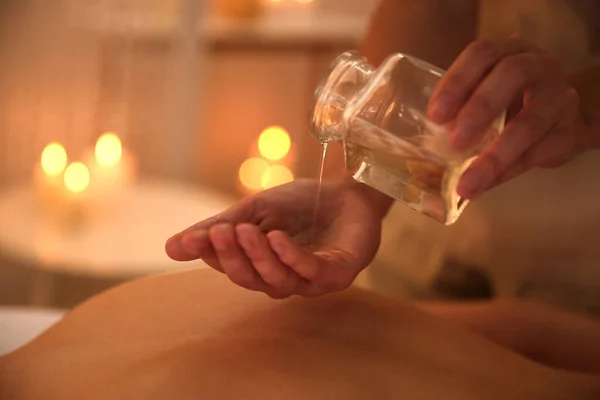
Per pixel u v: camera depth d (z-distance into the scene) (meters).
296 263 0.40
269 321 0.52
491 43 0.46
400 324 0.54
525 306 0.78
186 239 0.40
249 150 1.89
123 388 0.45
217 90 1.84
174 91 1.68
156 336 0.51
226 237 0.39
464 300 0.96
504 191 0.91
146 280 0.58
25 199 1.41
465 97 0.44
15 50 1.53
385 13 0.81
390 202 0.60
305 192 0.53
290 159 1.87
